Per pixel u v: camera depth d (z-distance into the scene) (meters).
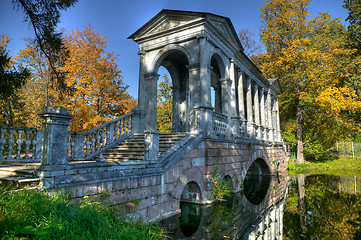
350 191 14.75
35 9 7.18
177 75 15.90
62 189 4.95
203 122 10.70
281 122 31.78
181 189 8.70
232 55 14.20
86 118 17.81
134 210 6.63
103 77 19.28
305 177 20.70
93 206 4.75
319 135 28.06
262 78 20.09
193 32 11.46
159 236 5.01
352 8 26.61
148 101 12.38
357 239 7.15
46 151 5.05
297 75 23.50
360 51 27.16
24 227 3.01
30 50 18.14
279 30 25.89
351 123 27.00
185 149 9.12
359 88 25.34
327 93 23.02
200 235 7.08
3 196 3.87
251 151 15.89
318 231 7.90
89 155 9.52
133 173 6.65
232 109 13.84
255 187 16.14
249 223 8.49
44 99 19.28
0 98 7.05
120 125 11.74
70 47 18.52
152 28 12.80
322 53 25.94
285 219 9.26
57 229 3.22
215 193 10.69
